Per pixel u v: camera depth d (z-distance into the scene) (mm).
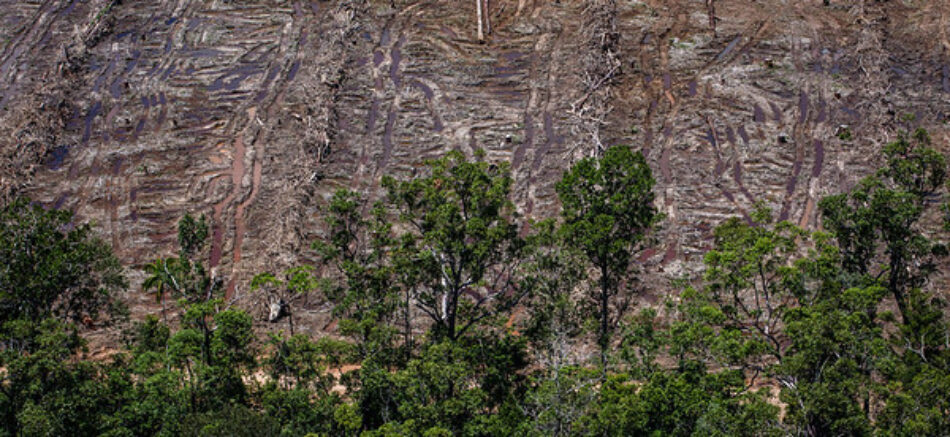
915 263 55125
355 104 76000
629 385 38938
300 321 57688
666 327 53938
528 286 47750
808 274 42469
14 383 38531
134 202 67812
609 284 50625
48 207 67375
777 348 41562
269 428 36812
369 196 67125
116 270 51938
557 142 70938
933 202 62781
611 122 72188
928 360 41469
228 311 43750
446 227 43250
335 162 70250
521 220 64250
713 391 37719
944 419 33719
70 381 39219
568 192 47438
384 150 71375
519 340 47344
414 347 48219
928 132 69938
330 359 44406
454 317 46375
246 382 45969
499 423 38312
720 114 72938
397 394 39656
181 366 42656
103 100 78438
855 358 36844
